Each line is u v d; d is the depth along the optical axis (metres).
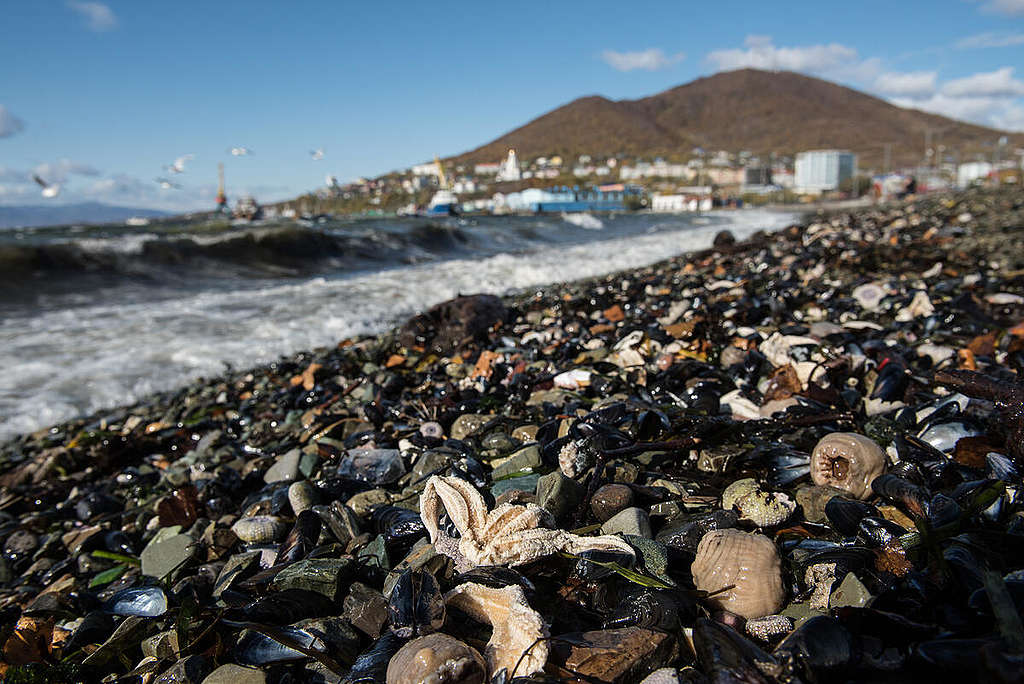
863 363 0.83
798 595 0.41
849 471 0.51
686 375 0.89
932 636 0.33
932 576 0.38
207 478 0.78
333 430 0.89
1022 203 4.70
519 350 1.27
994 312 1.17
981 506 0.43
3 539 0.73
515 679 0.33
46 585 0.62
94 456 0.94
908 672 0.31
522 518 0.46
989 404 0.61
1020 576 0.35
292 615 0.44
